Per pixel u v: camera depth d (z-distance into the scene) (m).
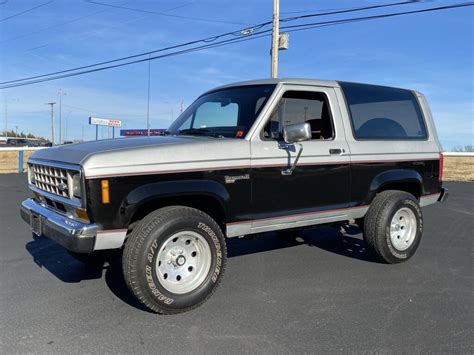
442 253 6.05
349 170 5.02
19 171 20.75
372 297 4.35
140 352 3.23
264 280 4.82
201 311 3.96
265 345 3.34
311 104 4.86
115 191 3.57
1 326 3.63
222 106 4.85
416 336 3.51
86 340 3.41
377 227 5.26
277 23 18.17
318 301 4.23
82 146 4.04
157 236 3.67
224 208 4.13
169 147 3.88
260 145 4.35
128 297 4.29
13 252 5.86
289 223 4.64
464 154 20.69
